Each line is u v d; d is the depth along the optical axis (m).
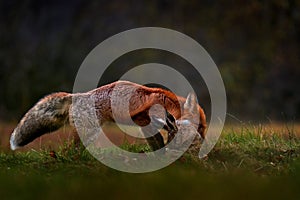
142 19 118.88
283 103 106.38
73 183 27.31
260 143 39.03
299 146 38.38
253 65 109.44
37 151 41.47
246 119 97.06
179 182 26.59
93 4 121.19
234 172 32.16
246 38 112.06
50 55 114.62
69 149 38.16
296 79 109.12
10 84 108.56
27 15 121.50
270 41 110.75
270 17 110.50
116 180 28.69
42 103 40.34
